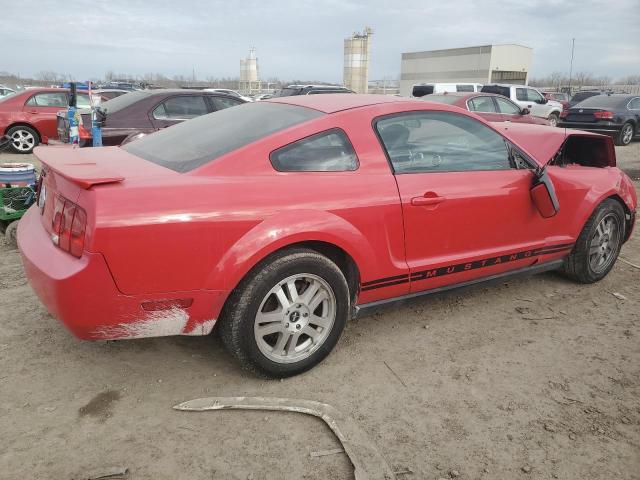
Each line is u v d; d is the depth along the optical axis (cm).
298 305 283
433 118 341
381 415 265
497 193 352
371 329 355
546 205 366
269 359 281
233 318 265
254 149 277
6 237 495
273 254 272
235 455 233
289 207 271
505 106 1260
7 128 1083
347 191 292
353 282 311
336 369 305
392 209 305
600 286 443
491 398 282
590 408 276
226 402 266
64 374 289
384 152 314
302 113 313
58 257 244
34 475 217
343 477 223
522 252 378
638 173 1017
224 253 254
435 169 335
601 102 1588
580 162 469
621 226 445
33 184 503
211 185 258
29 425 247
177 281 247
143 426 250
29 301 374
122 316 243
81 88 1368
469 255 349
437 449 242
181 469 224
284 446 240
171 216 241
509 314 385
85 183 233
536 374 307
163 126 814
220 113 362
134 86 3191
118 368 297
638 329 367
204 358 311
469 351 331
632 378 306
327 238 280
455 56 5222
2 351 309
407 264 322
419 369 308
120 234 231
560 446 247
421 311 385
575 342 346
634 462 238
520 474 229
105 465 224
